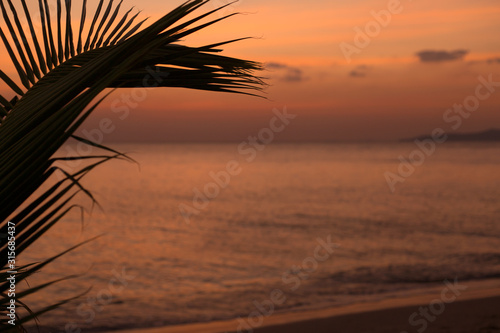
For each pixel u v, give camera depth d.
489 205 38.44
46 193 0.98
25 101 1.23
